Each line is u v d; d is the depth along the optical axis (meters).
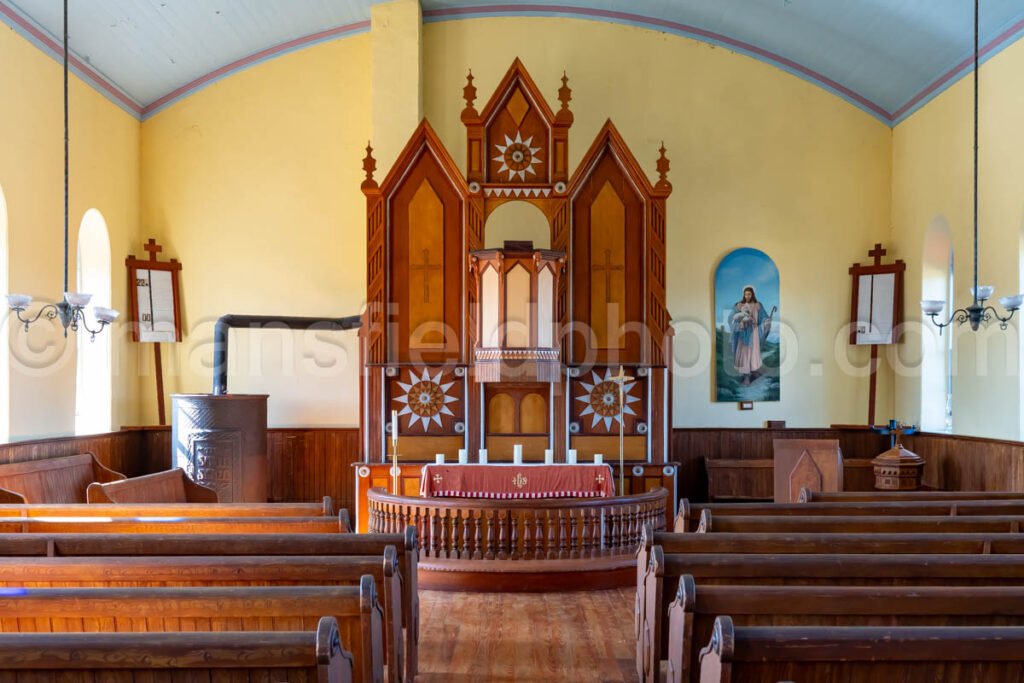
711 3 12.34
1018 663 3.07
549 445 10.74
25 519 6.05
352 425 13.12
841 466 10.45
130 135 12.98
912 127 12.66
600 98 13.26
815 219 13.28
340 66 13.33
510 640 6.57
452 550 8.20
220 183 13.31
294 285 13.27
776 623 3.87
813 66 13.12
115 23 10.89
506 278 10.38
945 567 4.32
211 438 11.32
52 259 10.62
